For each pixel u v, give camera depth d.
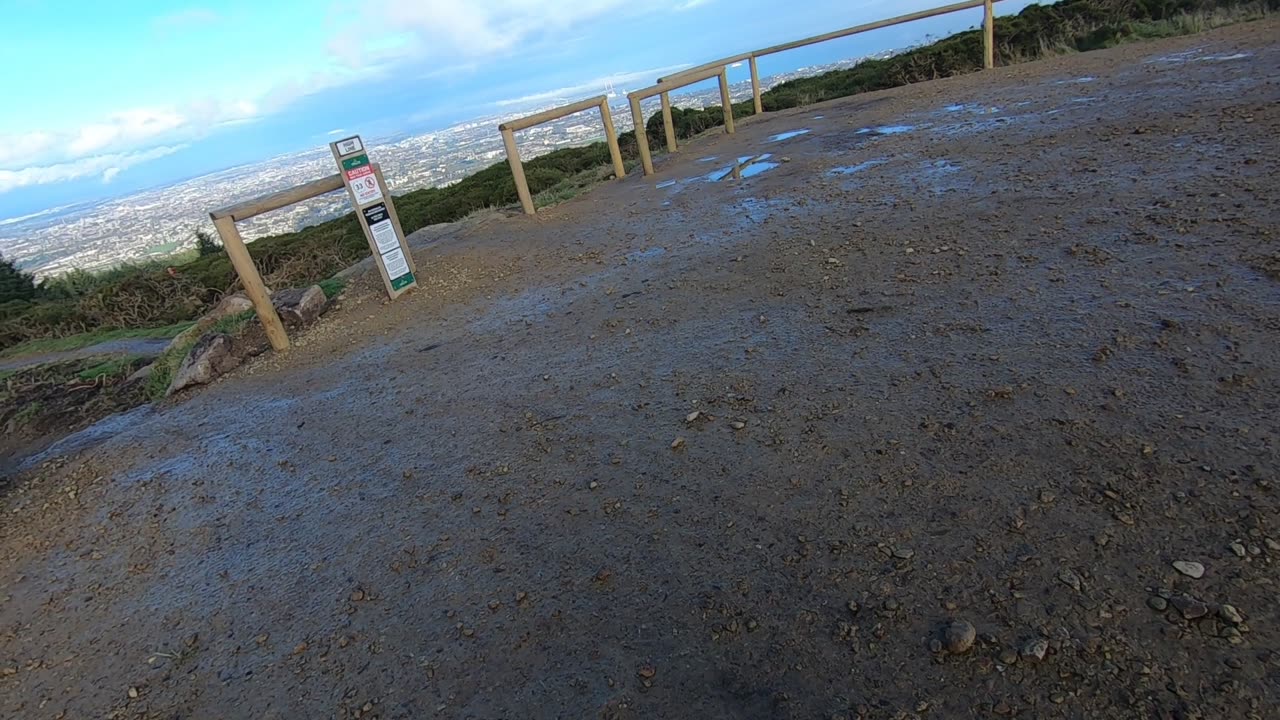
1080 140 6.75
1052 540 2.22
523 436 3.78
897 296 4.32
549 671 2.23
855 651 2.02
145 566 3.54
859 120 10.93
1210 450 2.44
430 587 2.76
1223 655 1.75
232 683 2.54
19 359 12.12
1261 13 11.61
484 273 7.35
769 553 2.48
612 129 10.69
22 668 2.97
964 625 1.98
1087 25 14.18
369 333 6.45
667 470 3.13
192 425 5.44
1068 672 1.80
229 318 7.68
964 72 14.09
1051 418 2.80
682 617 2.30
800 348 3.97
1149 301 3.52
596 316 5.36
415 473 3.69
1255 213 4.23
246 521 3.70
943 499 2.52
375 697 2.30
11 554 4.09
